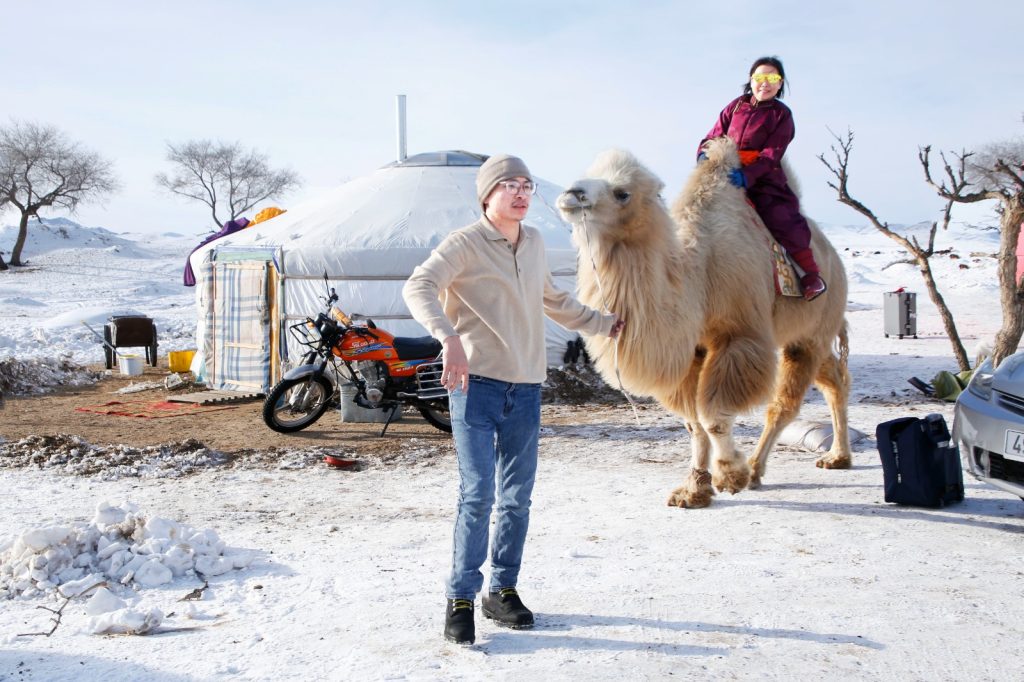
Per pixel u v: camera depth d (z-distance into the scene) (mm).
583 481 6793
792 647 3535
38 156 57500
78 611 4051
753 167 5859
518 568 3820
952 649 3514
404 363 8867
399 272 11664
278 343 11766
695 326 5281
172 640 3682
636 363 5086
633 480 6773
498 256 3529
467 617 3586
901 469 5770
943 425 5930
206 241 14203
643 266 4953
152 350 15633
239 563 4648
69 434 9102
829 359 6938
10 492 6582
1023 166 10156
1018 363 5359
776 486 6438
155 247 70875
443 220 12359
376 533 5371
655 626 3762
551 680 3242
